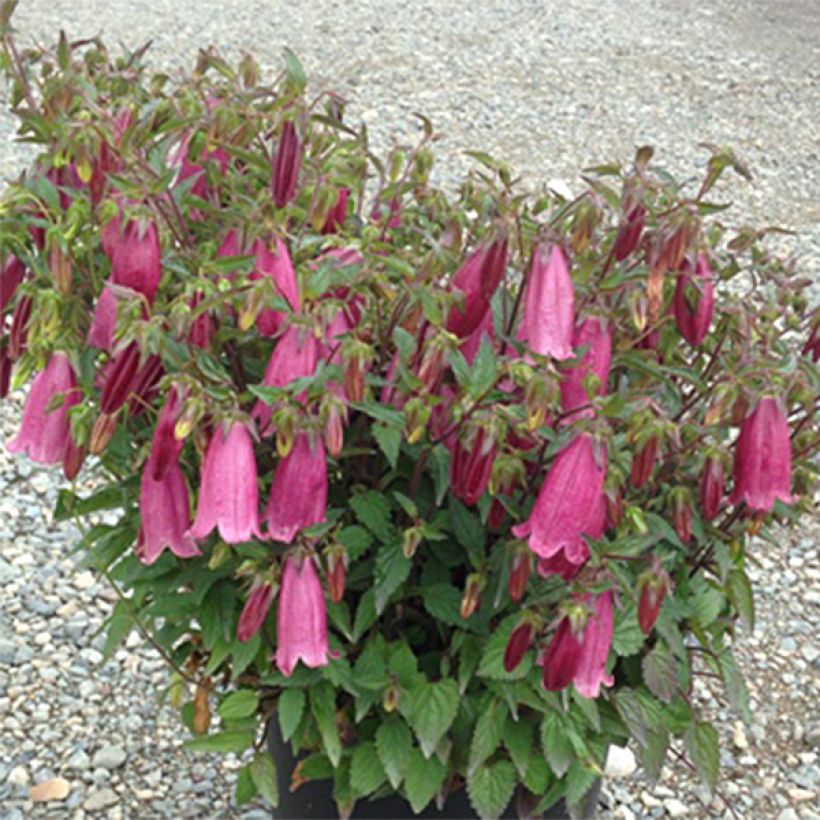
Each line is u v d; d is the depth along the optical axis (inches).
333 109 31.1
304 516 26.1
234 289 25.5
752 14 131.1
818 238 83.8
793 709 48.0
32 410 27.9
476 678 31.8
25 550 53.0
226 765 43.6
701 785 44.1
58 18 119.2
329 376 25.8
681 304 28.7
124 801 42.1
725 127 101.5
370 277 27.4
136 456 30.3
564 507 25.8
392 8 127.8
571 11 129.8
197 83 30.5
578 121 101.0
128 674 47.2
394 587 28.7
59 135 28.0
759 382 28.2
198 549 28.8
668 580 27.8
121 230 26.0
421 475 30.6
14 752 43.8
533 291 26.7
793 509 32.4
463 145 95.0
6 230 28.1
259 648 31.4
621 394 28.1
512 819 34.4
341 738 32.6
